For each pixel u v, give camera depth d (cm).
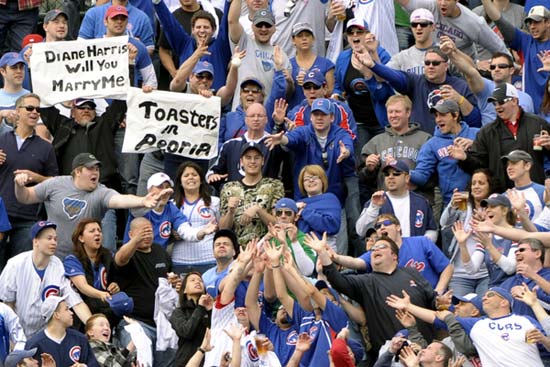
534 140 6606
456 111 6750
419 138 6856
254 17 7369
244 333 5931
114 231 6788
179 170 6656
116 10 7331
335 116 6962
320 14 7675
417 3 7519
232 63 7144
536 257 5975
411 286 6062
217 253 6291
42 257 6212
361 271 6244
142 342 5975
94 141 6962
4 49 7956
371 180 6738
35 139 6850
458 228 6259
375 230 6306
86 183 6519
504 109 6650
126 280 6344
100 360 5878
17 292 6200
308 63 7350
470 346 5775
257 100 7112
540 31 7362
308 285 5975
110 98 7012
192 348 6062
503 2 7906
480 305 5938
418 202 6525
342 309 6047
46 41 7506
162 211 6569
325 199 6575
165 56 7669
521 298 5741
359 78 7231
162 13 7500
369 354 6128
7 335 5969
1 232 6656
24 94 7212
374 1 7662
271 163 6781
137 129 6931
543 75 7362
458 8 7469
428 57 7006
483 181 6425
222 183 6825
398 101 6856
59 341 5791
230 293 6031
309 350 5925
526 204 6412
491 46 7512
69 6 8038
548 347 5691
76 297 6159
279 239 6031
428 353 5706
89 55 7019
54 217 6525
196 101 6956
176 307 6162
